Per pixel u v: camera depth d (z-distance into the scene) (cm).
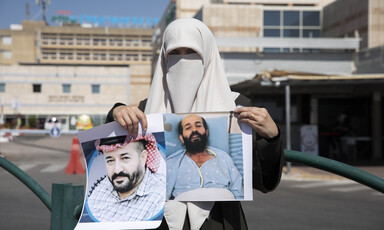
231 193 162
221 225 169
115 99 5378
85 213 165
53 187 198
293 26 2602
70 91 5334
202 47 185
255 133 172
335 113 1780
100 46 12144
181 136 167
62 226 194
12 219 616
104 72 5372
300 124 1742
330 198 834
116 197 165
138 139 166
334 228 577
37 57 9469
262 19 2628
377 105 1672
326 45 2059
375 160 1625
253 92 1678
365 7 2088
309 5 2752
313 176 1166
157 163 165
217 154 165
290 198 826
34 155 1911
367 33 2073
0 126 4666
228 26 2597
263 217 603
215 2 3147
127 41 12262
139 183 165
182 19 190
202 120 167
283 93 1714
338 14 2378
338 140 1672
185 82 184
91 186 167
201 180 164
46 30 11838
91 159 168
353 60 2066
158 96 192
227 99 186
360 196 862
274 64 2062
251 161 163
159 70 195
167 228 166
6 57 9931
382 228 580
